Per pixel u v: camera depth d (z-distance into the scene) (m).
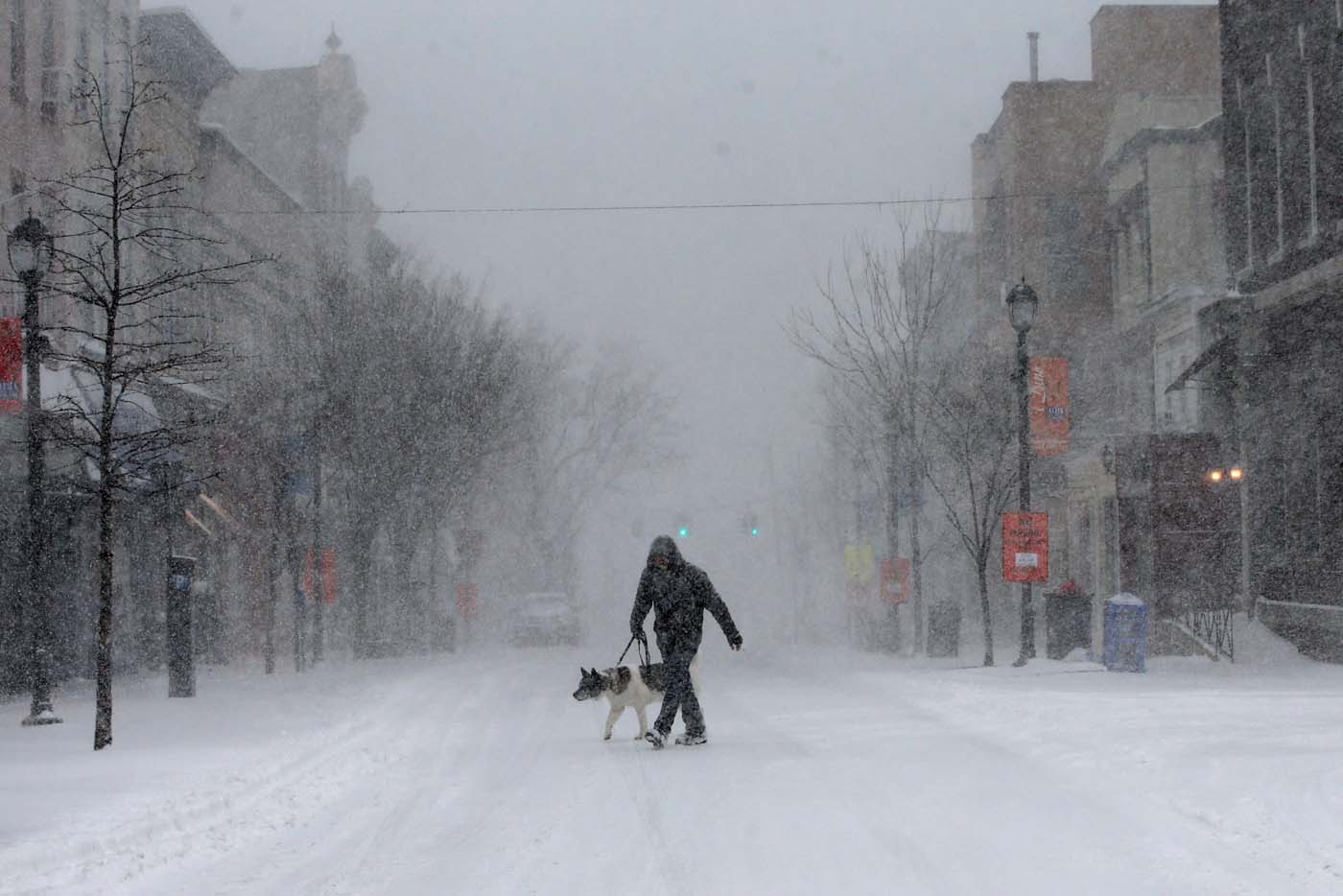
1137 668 29.62
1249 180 39.59
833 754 16.61
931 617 45.78
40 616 24.11
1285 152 37.84
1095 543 50.47
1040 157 64.44
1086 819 12.11
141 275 42.91
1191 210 53.31
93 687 34.88
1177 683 26.48
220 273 51.25
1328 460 35.16
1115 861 10.46
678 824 12.39
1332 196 35.03
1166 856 10.58
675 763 16.33
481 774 16.27
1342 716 19.39
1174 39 66.06
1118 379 58.19
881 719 20.58
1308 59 36.34
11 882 10.55
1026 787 13.90
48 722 23.50
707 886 9.98
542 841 11.88
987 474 41.28
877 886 9.85
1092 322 61.97
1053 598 35.62
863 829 11.89
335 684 32.22
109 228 40.28
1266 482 37.75
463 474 52.25
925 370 47.22
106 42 42.88
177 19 49.53
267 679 35.66
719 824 12.32
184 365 24.28
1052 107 64.69
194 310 48.53
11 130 36.69
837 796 13.54
